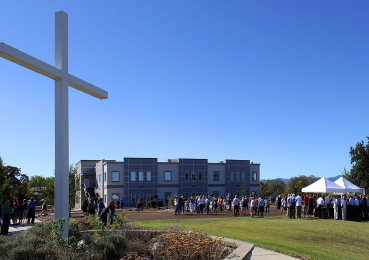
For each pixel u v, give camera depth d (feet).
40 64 27.32
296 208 85.05
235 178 199.52
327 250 35.14
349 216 76.13
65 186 28.58
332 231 50.93
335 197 79.25
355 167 166.71
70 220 39.88
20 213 65.31
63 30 30.32
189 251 23.73
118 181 170.19
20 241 26.61
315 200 88.12
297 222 63.93
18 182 183.42
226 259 22.38
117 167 170.91
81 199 181.88
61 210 28.04
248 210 102.78
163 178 181.37
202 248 23.88
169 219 73.82
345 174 177.17
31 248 22.95
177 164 185.78
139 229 33.37
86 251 24.89
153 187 176.35
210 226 53.36
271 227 53.31
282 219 72.02
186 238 26.07
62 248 24.38
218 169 196.54
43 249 23.24
